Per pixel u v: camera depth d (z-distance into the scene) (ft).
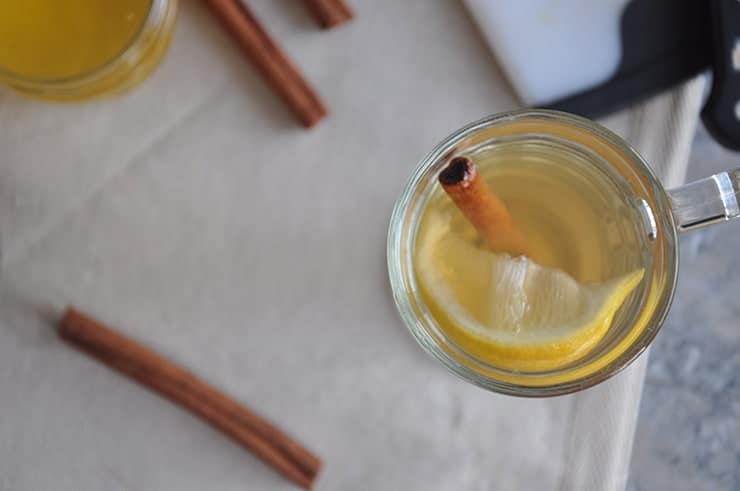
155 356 1.35
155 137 1.38
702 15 1.33
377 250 1.36
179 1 1.38
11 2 1.28
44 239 1.37
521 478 1.35
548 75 1.35
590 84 1.35
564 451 1.35
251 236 1.37
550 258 1.24
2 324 1.36
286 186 1.37
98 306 1.36
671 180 1.36
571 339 1.17
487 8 1.35
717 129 1.30
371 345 1.36
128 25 1.30
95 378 1.36
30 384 1.36
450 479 1.35
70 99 1.32
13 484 1.36
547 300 1.19
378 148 1.37
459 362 1.18
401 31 1.37
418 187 1.18
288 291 1.36
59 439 1.36
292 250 1.36
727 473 1.49
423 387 1.35
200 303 1.36
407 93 1.37
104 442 1.36
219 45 1.38
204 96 1.38
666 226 1.15
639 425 1.50
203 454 1.36
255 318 1.36
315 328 1.36
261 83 1.37
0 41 1.30
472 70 1.37
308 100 1.36
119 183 1.37
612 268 1.22
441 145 1.18
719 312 1.50
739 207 1.16
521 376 1.17
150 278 1.37
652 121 1.36
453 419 1.35
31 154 1.37
